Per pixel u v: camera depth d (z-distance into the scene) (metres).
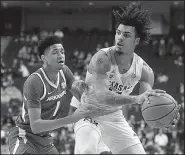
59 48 4.14
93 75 4.38
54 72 4.21
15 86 19.91
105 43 24.19
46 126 3.94
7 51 24.84
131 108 17.23
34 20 30.67
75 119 3.98
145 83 4.67
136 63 4.47
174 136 15.20
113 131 4.70
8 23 29.55
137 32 4.29
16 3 28.14
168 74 21.56
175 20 29.42
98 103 4.34
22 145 4.33
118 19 4.28
